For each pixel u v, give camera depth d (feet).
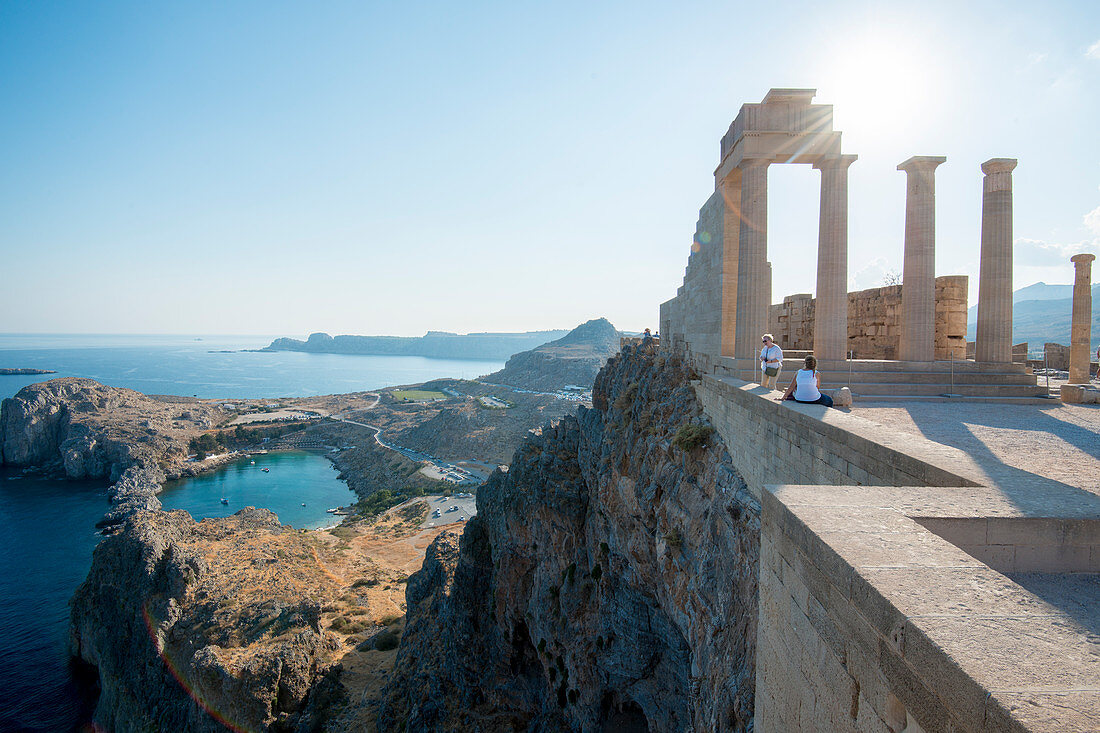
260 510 317.22
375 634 201.26
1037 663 11.17
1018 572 18.47
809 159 70.08
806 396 45.27
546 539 140.26
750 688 47.14
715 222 79.71
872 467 30.66
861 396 59.16
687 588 68.74
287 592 216.33
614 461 104.88
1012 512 18.98
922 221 69.56
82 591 234.17
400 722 150.61
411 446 614.75
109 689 200.85
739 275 69.77
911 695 12.87
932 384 63.67
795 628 19.99
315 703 163.73
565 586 130.93
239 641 180.45
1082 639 12.19
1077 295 74.79
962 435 39.99
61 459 580.30
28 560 337.31
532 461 154.30
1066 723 9.20
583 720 119.24
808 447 39.91
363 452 626.23
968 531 18.66
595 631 119.96
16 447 590.96
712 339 80.28
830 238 68.59
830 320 68.49
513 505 149.79
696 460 71.46
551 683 132.46
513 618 148.66
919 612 13.20
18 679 226.17
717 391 69.51
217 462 611.88
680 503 71.87
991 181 68.90
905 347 71.15
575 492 138.82
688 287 95.71
